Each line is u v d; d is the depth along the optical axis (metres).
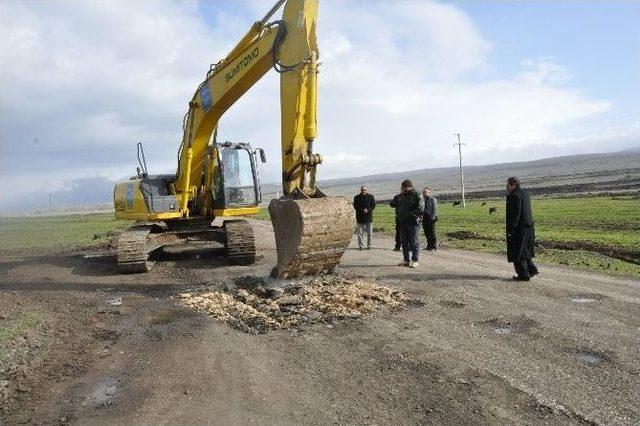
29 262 16.33
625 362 5.47
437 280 9.97
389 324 7.09
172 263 14.07
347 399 4.82
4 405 4.97
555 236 19.08
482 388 4.91
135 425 4.46
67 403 4.99
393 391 4.95
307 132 8.86
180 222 14.38
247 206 14.32
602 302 8.00
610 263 12.34
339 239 8.86
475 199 60.44
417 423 4.31
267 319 7.48
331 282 9.23
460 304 8.08
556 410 4.43
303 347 6.30
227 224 13.51
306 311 7.74
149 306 8.96
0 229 37.88
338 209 8.73
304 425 4.35
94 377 5.65
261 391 5.07
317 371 5.53
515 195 9.63
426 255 13.85
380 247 16.02
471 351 5.95
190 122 13.46
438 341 6.32
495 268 11.30
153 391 5.18
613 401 4.58
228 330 7.14
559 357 5.68
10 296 10.21
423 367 5.50
